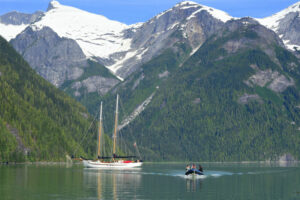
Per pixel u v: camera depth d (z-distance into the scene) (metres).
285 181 180.25
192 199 123.94
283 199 125.75
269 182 175.00
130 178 187.50
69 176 191.50
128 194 131.25
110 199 120.75
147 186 153.12
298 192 141.38
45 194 128.12
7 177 178.50
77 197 123.19
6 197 122.12
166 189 145.12
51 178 177.25
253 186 157.88
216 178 193.00
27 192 132.12
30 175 190.38
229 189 147.62
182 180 179.50
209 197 128.25
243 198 127.19
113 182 166.38
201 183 166.75
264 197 129.50
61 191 134.88
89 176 194.88
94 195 127.69
